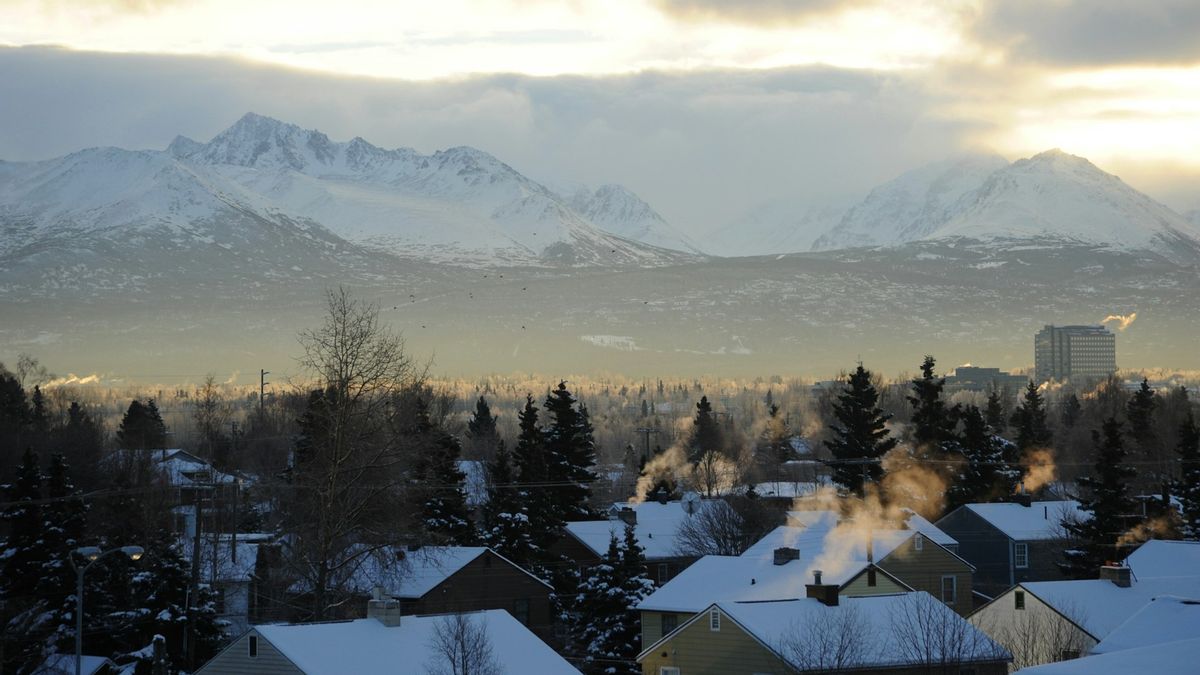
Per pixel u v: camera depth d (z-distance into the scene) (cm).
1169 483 11250
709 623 6681
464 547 9500
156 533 8900
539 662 6162
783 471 18662
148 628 7900
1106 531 10094
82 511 8756
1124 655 4506
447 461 10519
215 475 12050
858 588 7688
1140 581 7838
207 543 9944
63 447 13638
